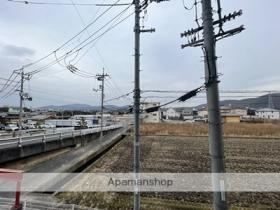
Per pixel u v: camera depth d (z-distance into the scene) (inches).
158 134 2246.6
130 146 1546.5
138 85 356.2
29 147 822.5
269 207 560.1
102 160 1086.4
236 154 1255.5
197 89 256.4
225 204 213.3
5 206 362.9
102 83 1662.2
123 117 4744.1
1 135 1192.8
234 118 3385.8
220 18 235.3
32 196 526.6
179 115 5236.2
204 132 2326.5
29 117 3339.1
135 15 365.4
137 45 361.7
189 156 1175.6
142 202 574.6
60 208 435.8
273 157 1175.6
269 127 2475.4
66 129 1614.2
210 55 232.2
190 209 538.6
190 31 269.3
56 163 861.2
